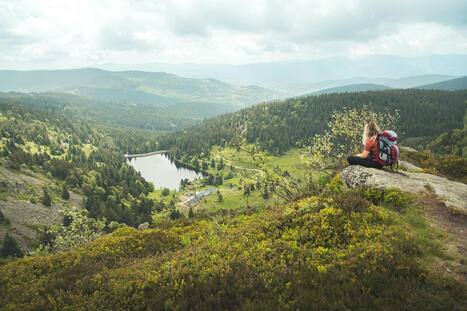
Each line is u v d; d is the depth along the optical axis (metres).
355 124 19.72
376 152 8.22
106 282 6.16
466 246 4.72
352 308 3.49
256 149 12.49
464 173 12.31
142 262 7.35
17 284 6.77
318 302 3.67
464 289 3.56
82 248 9.25
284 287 4.21
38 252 29.69
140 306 4.77
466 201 6.55
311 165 14.03
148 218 106.12
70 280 6.61
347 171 9.23
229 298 4.31
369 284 3.85
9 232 96.62
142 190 175.38
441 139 135.00
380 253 4.54
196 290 4.64
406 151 17.59
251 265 5.18
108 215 107.88
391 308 3.34
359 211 6.73
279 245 5.89
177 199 129.38
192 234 9.89
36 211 119.38
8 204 115.94
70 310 5.12
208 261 5.91
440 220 5.84
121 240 9.52
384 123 21.11
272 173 12.12
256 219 8.99
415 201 6.78
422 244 4.95
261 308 3.74
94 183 167.62
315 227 6.22
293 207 8.14
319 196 8.60
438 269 4.16
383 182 7.72
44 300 5.52
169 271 5.87
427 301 3.41
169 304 4.45
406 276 3.99
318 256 5.06
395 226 5.77
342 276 4.14
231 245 6.76
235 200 127.94
